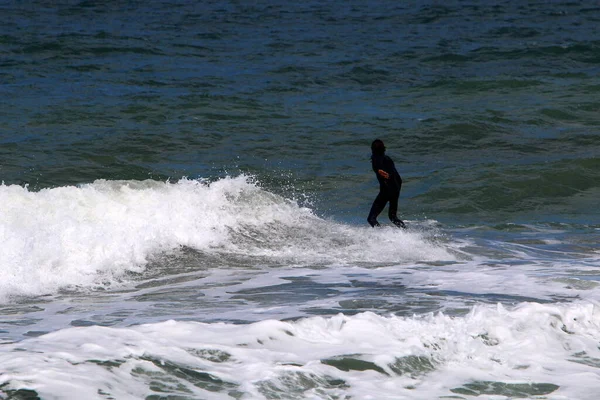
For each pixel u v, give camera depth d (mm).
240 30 192875
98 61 134000
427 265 41625
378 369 23469
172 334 25219
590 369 24531
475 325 27328
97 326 25406
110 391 20609
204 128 84875
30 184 61062
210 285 36375
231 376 22234
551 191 65938
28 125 81812
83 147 73438
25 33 168500
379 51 154875
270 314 30062
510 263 42438
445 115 94188
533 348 25938
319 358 23953
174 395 20844
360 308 31219
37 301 32844
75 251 38531
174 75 122125
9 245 36719
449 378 23266
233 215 48031
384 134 84750
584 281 36844
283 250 44094
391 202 50750
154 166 69312
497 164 72625
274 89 111812
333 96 108188
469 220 57562
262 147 78062
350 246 45500
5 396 19641
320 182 66938
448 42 171000
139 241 41344
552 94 108875
